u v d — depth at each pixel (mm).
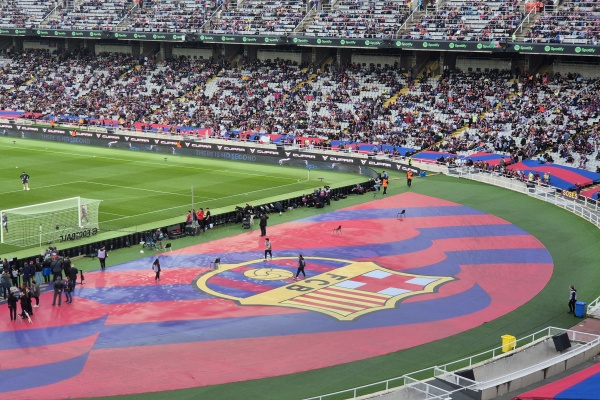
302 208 81625
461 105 111625
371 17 128250
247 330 49062
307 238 70500
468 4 123062
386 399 37469
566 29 109375
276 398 39312
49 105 142125
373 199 85125
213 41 135125
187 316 51562
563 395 35500
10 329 49125
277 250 66938
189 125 124625
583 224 71438
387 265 62750
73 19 154500
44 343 46812
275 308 53125
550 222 73500
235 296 55594
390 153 102688
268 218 77688
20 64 159500
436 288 57125
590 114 101000
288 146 110625
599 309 51312
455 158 97750
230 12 141750
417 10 125812
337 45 123688
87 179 94938
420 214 78500
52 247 61000
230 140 115812
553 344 44094
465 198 84125
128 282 58562
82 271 61031
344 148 106500
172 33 138250
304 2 138000
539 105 106438
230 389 40438
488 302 54031
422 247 67688
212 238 70812
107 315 51719
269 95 128625
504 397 38094
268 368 43188
